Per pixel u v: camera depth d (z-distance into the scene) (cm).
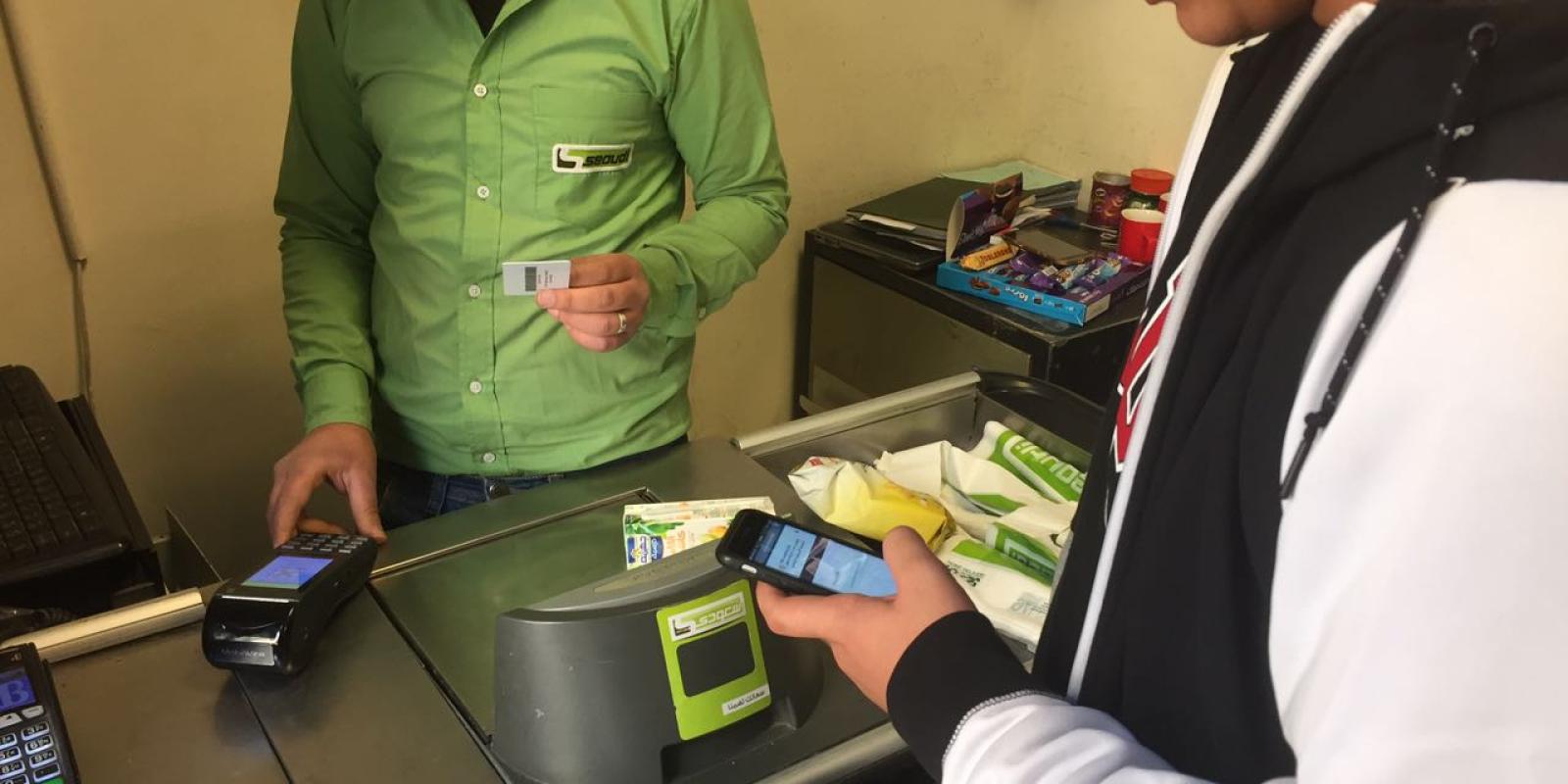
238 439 172
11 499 101
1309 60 44
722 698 81
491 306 120
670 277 114
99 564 98
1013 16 229
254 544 179
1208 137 62
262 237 164
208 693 88
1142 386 60
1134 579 52
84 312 154
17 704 77
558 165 116
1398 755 35
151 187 154
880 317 211
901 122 225
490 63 113
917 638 58
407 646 93
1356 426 37
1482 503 33
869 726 85
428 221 119
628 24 114
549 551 106
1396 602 35
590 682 78
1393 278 37
